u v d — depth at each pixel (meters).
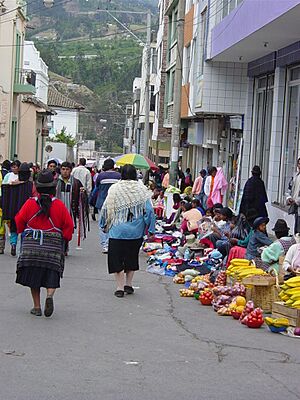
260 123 25.20
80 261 16.97
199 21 29.28
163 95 54.03
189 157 44.44
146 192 12.89
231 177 28.92
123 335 9.88
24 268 10.56
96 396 7.12
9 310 11.11
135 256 12.89
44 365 8.18
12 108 43.38
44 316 10.77
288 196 19.33
